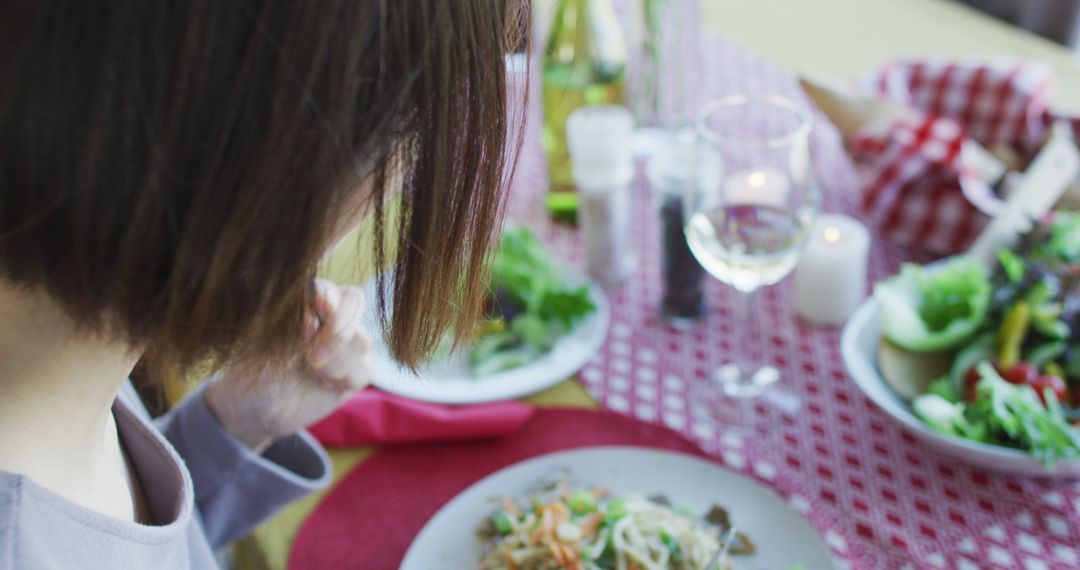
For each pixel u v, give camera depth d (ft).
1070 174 2.94
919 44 4.53
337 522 2.39
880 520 2.34
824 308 3.02
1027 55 4.30
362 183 1.20
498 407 2.64
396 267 1.33
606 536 2.15
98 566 1.45
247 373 1.34
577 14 3.70
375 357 2.87
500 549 2.17
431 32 1.10
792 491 2.44
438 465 2.57
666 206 2.97
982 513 2.33
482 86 1.19
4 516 1.30
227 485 2.25
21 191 1.03
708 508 2.28
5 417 1.38
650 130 4.06
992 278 2.71
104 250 1.09
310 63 1.02
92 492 1.63
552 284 3.02
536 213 3.84
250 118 1.04
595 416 2.71
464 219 1.30
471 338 1.61
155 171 1.04
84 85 0.99
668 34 3.90
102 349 1.37
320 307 2.10
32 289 1.18
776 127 2.81
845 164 3.85
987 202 3.08
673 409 2.75
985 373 2.43
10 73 0.97
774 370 2.89
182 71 1.00
